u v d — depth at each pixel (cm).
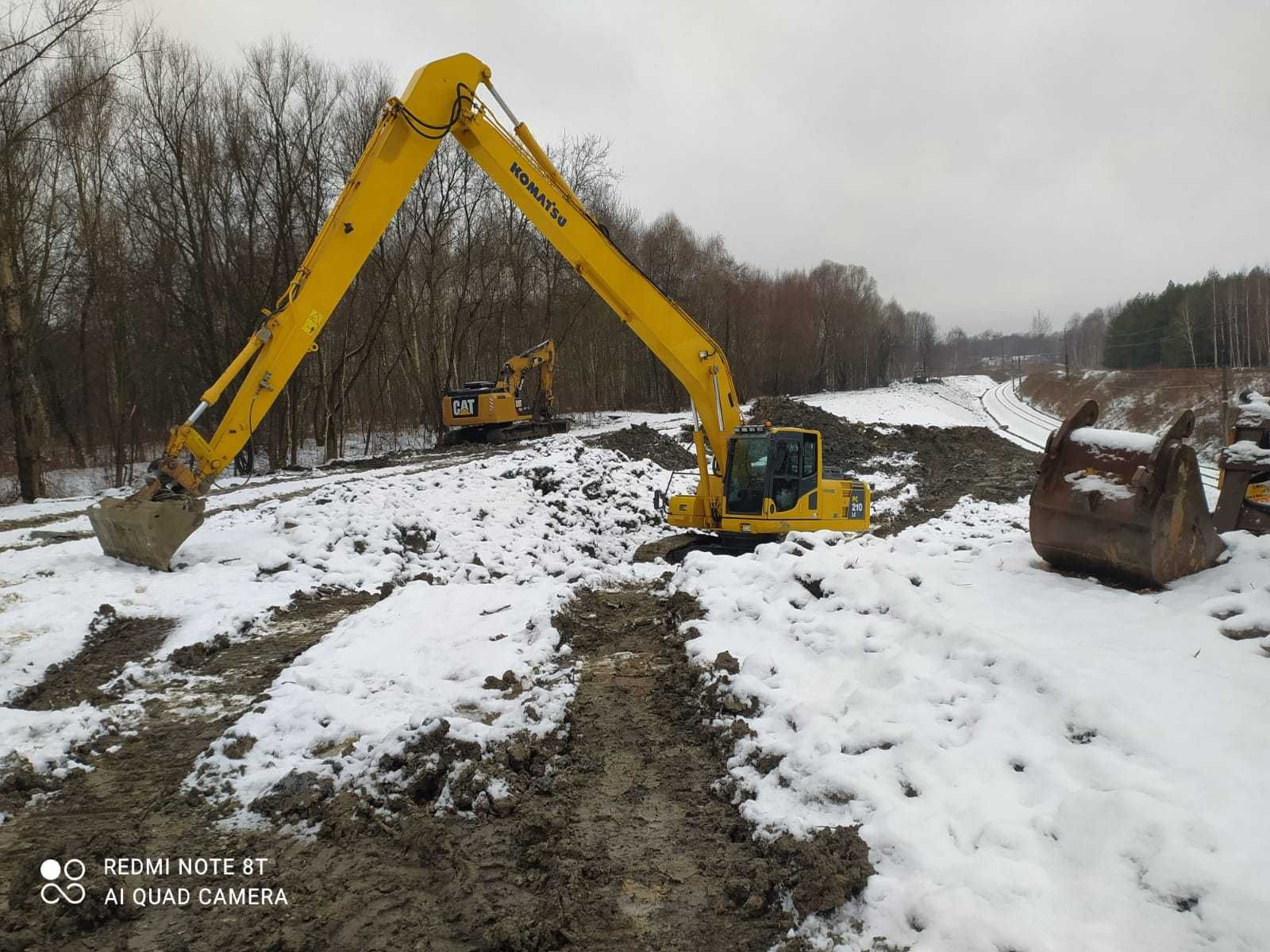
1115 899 286
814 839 359
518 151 1021
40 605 767
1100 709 395
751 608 659
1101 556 593
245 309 2481
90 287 2461
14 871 385
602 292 1093
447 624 732
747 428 1162
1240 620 487
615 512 1421
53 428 2852
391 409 3806
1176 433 568
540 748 491
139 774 483
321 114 2581
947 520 1723
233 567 917
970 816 349
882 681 489
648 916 340
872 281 9394
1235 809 320
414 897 360
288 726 518
